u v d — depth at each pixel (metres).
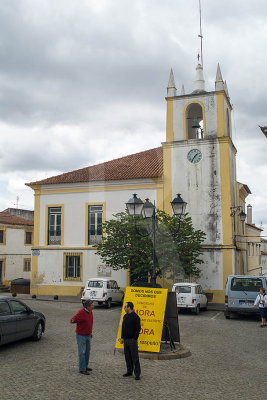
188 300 15.96
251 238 30.33
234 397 5.88
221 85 21.34
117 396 5.85
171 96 22.08
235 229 21.69
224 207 20.45
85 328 7.06
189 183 21.00
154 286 8.40
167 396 5.88
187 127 22.08
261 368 7.61
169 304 8.71
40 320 10.10
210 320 14.57
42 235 20.64
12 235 30.27
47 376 6.80
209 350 9.17
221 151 20.78
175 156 21.36
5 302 9.20
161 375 7.00
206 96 21.55
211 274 20.22
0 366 7.43
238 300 14.97
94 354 8.55
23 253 31.14
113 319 13.48
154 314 8.34
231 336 11.16
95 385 6.36
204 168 20.89
